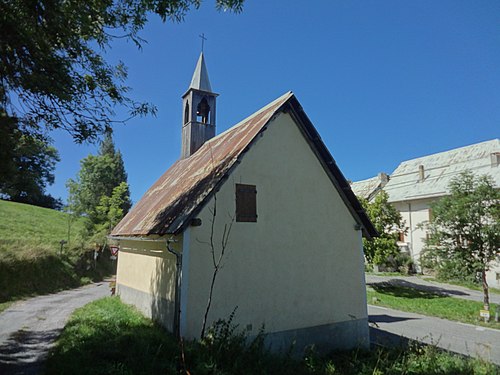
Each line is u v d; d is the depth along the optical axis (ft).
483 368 23.47
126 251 42.52
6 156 18.80
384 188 111.04
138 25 20.11
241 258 26.61
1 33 16.06
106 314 32.40
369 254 64.54
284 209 29.76
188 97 55.72
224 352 19.35
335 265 31.65
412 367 22.97
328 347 29.50
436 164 101.76
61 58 18.63
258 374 18.57
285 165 30.63
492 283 72.02
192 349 19.42
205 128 54.44
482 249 46.50
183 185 34.37
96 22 19.20
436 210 51.55
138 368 17.20
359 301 32.35
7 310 40.75
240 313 25.72
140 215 40.19
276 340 27.07
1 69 17.30
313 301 29.66
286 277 28.63
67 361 19.30
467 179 50.39
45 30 17.28
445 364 23.81
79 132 20.79
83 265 77.30
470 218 47.01
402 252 94.63
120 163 172.86
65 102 19.80
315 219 31.40
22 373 20.01
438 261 50.16
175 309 24.20
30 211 112.37
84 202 94.43
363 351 28.96
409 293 64.80
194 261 24.39
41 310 40.68
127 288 39.96
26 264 59.11
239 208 27.30
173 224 25.02
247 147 27.99
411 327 42.27
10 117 18.24
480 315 46.21
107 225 95.14
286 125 31.53
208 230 25.44
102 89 21.07
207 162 35.37
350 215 33.94
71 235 93.15
